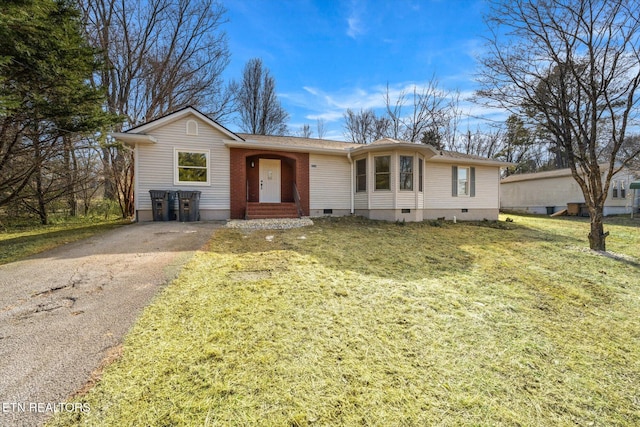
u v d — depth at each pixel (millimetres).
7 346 2227
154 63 15273
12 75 6457
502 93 7359
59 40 6582
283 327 2721
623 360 2635
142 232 6984
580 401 2096
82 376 1932
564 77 6707
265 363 2193
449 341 2715
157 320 2703
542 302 3832
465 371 2305
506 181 22234
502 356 2555
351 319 2979
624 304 3871
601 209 6871
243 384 1967
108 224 9578
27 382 1850
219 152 9977
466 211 13242
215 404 1790
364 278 4219
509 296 3947
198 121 9734
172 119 9328
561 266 5527
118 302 3053
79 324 2584
